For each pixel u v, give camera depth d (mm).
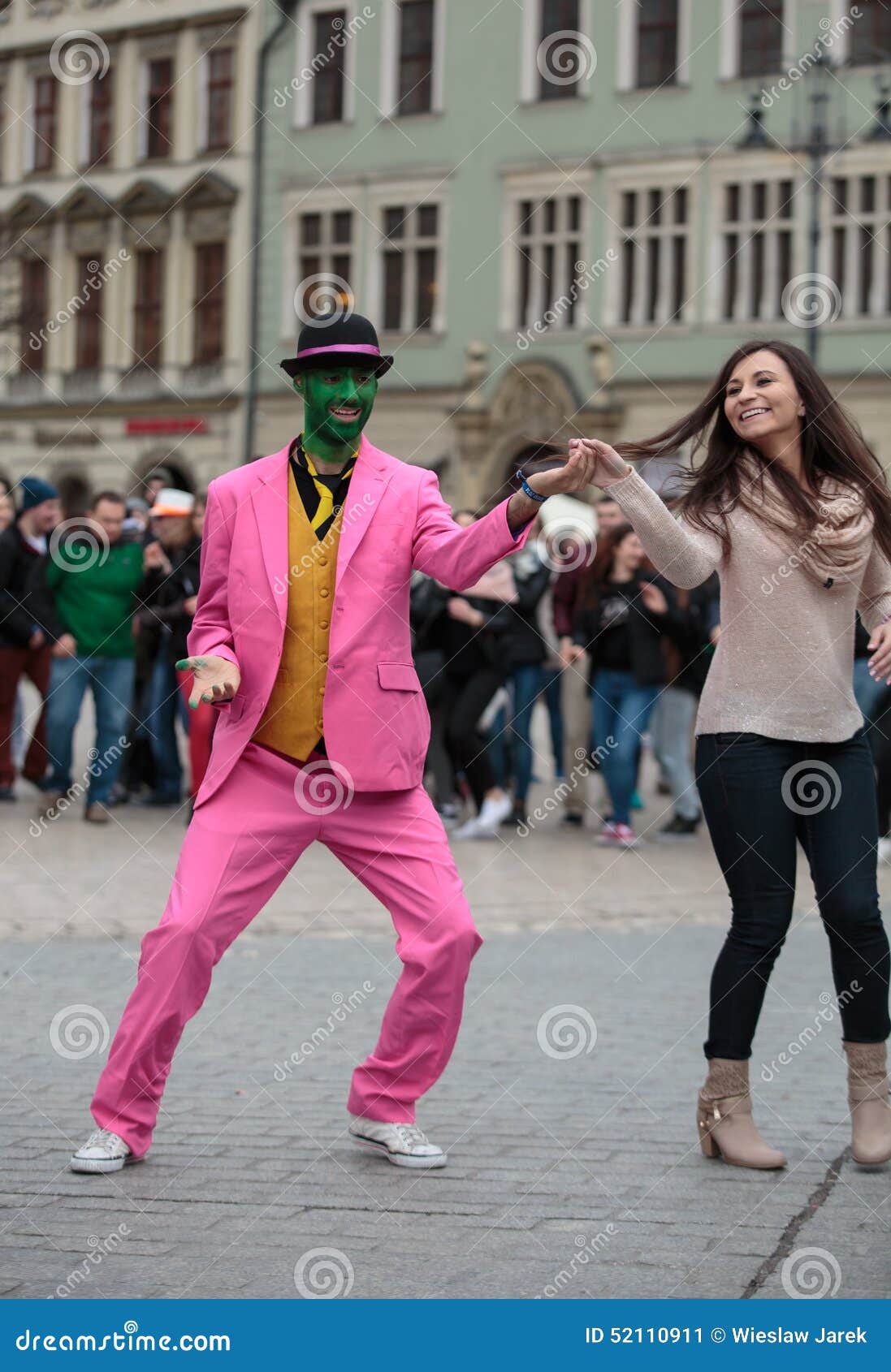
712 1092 4652
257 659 4578
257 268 34969
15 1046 5875
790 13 29969
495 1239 3961
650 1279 3711
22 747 15312
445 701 12203
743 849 4660
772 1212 4180
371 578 4559
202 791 4656
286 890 9758
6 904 8812
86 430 36844
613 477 4387
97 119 36469
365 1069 4672
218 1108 5148
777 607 4602
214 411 35438
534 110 32562
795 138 30062
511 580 11977
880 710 10672
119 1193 4297
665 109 31281
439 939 4590
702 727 4738
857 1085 4652
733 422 4664
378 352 4531
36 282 37250
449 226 33406
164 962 4508
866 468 4711
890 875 10484
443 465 33500
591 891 9828
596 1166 4574
